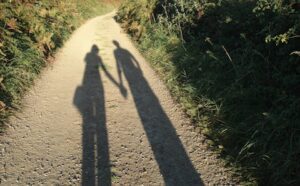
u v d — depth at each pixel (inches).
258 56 210.1
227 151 167.8
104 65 332.2
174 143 180.5
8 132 184.7
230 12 263.3
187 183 147.6
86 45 432.1
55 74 295.0
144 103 235.6
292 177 137.0
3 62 240.1
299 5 190.5
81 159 163.9
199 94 226.5
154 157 167.2
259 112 177.0
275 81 189.0
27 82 252.2
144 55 372.8
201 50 286.5
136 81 283.9
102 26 657.0
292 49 182.7
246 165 152.7
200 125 196.9
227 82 219.5
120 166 159.2
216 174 152.9
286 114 157.3
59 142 179.2
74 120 206.1
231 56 233.3
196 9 324.2
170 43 336.5
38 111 215.6
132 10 580.7
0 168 152.4
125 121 206.5
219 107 201.2
